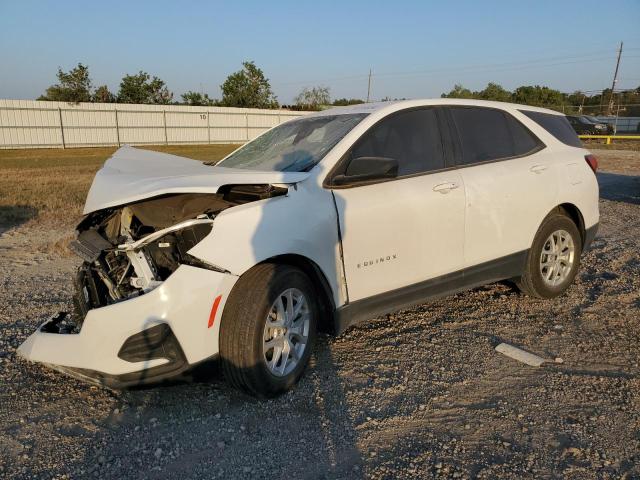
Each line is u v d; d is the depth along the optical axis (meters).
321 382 3.71
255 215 3.34
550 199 4.95
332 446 3.01
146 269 3.34
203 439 3.10
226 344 3.29
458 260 4.37
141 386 3.22
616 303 5.11
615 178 15.69
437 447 2.98
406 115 4.27
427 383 3.69
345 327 3.80
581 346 4.23
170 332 3.15
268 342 3.39
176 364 3.20
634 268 6.21
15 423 3.28
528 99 59.62
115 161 4.40
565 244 5.20
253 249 3.29
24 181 15.91
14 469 2.84
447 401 3.46
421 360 4.03
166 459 2.92
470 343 4.31
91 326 3.18
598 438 3.03
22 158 28.66
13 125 37.19
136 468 2.85
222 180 3.40
